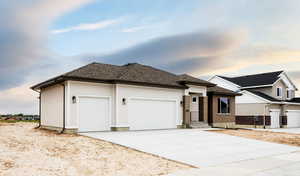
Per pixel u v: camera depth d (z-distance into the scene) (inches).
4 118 1358.3
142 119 769.6
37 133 635.5
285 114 1269.7
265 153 460.1
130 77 761.0
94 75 702.5
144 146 483.2
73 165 330.3
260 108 1193.4
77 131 657.0
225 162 373.7
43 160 345.1
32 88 864.9
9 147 417.4
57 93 721.0
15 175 271.4
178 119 859.4
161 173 305.6
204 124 920.3
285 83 1378.0
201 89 927.0
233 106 1085.8
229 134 736.3
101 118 701.9
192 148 483.2
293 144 597.0
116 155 402.6
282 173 308.8
